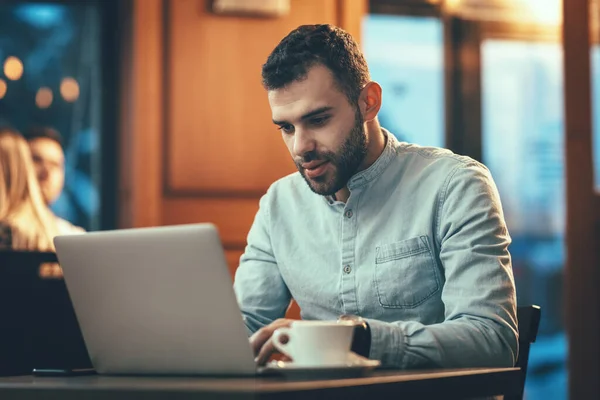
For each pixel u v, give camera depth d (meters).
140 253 1.33
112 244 1.36
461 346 1.49
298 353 1.26
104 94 4.15
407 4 4.65
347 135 1.70
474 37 4.69
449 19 4.69
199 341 1.32
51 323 3.21
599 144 4.40
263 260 1.99
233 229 4.07
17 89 4.10
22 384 1.26
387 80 4.65
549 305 4.77
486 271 1.63
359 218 1.85
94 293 1.41
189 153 4.05
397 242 1.80
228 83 4.09
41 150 4.07
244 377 1.28
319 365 1.23
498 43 4.72
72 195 4.10
